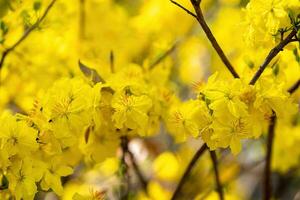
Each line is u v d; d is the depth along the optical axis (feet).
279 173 5.82
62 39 4.92
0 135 3.78
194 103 3.81
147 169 5.34
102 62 4.93
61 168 3.92
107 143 4.15
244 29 4.15
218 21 5.55
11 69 4.85
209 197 5.06
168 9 5.27
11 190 3.92
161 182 5.33
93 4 5.31
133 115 3.91
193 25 5.34
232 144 3.79
